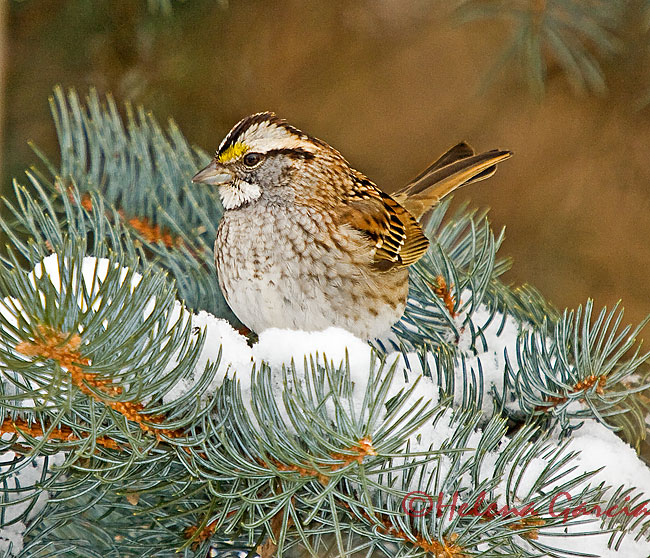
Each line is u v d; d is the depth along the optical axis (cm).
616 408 679
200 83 1098
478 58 1471
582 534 514
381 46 1435
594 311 1383
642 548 541
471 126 1480
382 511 492
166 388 507
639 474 571
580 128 1409
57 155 1036
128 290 481
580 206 1418
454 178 1072
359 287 791
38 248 551
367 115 1479
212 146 1115
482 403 620
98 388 487
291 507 495
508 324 725
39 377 490
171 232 830
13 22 1016
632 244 1393
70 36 1029
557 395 587
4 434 541
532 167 1434
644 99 1308
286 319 795
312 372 495
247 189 804
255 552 533
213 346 556
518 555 502
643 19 1113
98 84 1052
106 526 606
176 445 519
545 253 1412
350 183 860
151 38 1052
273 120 830
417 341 793
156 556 595
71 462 471
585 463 570
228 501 519
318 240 791
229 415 528
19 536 586
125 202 822
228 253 785
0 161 1023
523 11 1094
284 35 1376
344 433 490
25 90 1034
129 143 845
